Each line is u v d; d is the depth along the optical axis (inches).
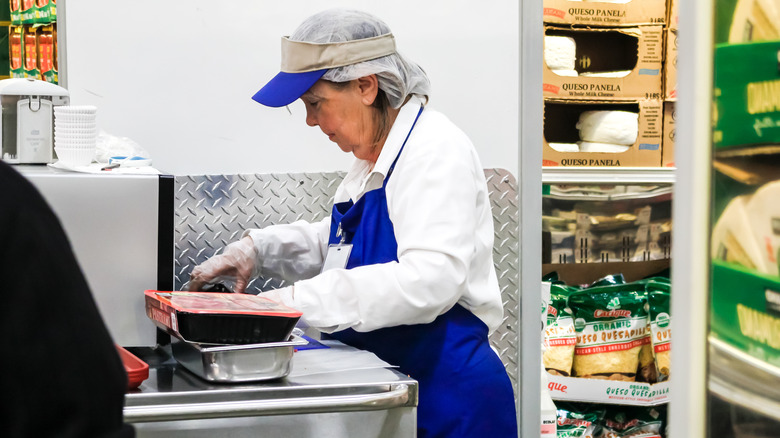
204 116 94.0
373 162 80.6
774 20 30.5
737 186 31.0
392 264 70.4
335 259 77.7
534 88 101.6
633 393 130.4
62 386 34.1
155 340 69.9
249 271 85.1
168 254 69.8
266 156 95.7
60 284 35.1
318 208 96.8
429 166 71.7
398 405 60.9
